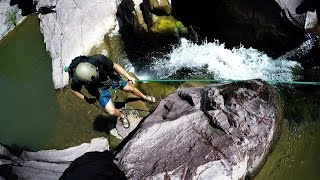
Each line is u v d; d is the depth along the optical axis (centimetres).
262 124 209
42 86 346
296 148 226
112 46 340
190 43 307
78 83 224
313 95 246
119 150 227
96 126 285
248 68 282
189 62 302
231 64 289
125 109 271
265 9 251
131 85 270
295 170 218
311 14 240
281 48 265
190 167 194
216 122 208
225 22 289
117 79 246
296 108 242
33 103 332
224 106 214
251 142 202
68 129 293
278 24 251
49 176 243
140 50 326
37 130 304
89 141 277
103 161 215
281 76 266
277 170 218
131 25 338
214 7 291
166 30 300
